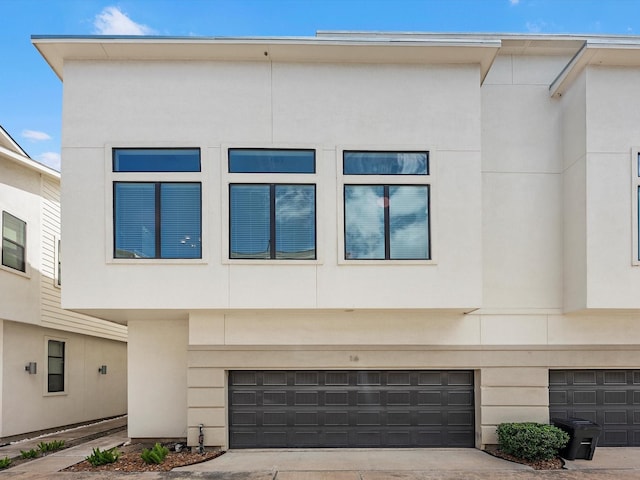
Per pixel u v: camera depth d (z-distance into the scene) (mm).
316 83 9469
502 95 10562
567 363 10109
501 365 10078
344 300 9164
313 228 9312
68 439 12523
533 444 8930
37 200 14070
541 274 10305
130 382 11273
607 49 9031
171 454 9656
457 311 9742
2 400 12359
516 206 10391
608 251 9258
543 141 10492
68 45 8984
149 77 9344
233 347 10000
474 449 10016
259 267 9188
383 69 9523
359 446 10117
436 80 9539
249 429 10133
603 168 9359
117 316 10539
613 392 10344
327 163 9359
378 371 10281
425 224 9398
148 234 9188
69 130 9195
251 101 9398
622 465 8844
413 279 9242
